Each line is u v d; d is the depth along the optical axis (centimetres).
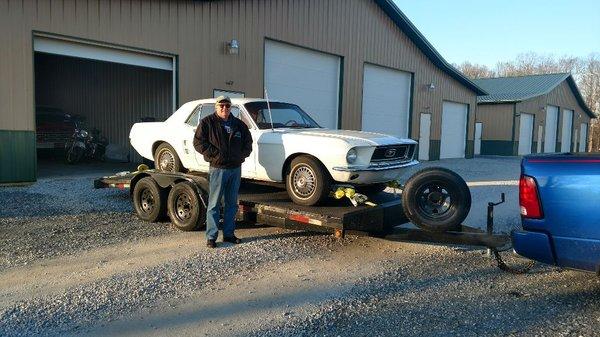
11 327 377
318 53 1712
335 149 593
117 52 1176
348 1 1791
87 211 803
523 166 431
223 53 1375
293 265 540
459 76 2466
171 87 1405
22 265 522
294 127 721
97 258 550
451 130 2570
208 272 509
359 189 684
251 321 394
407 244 643
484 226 757
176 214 689
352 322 395
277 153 648
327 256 579
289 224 612
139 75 1536
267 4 1488
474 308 427
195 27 1301
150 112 1499
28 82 1029
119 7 1145
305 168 623
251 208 646
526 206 424
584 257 399
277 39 1530
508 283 493
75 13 1076
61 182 1091
